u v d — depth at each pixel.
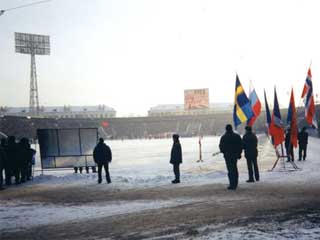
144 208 9.44
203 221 7.72
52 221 8.40
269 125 18.27
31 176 18.27
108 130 139.12
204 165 21.89
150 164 24.78
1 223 8.33
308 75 18.97
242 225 7.24
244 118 16.69
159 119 129.62
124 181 15.35
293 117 17.70
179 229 7.16
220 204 9.50
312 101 18.88
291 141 17.72
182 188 12.66
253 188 11.95
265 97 18.42
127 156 34.59
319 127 61.06
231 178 11.95
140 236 6.78
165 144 65.75
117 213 8.98
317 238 6.20
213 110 171.88
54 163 19.77
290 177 14.40
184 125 144.88
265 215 8.04
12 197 12.18
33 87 98.38
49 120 107.25
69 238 6.86
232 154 11.95
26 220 8.59
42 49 95.25
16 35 91.25
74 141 19.73
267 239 6.21
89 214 9.02
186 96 125.31
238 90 16.77
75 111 177.75
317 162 20.47
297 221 7.43
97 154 15.12
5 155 15.77
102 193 12.37
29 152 16.86
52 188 14.16
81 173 19.88
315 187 11.70
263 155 28.27
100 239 6.70
